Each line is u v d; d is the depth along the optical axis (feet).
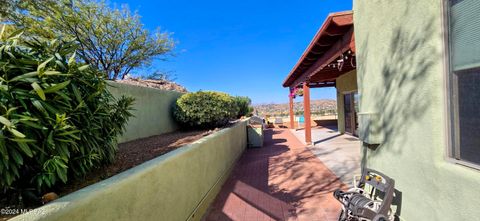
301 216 11.89
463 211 6.40
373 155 11.46
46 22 29.86
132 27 44.57
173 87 36.22
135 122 17.88
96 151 7.74
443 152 7.29
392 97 9.66
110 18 41.29
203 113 23.38
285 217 11.85
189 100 23.54
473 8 6.23
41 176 5.79
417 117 8.25
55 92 6.15
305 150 28.40
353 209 9.34
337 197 10.48
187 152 10.77
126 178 6.50
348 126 39.45
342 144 30.71
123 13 43.34
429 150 7.70
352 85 34.88
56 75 6.49
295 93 51.60
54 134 5.96
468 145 6.51
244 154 28.43
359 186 10.78
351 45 14.84
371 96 11.34
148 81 35.09
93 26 39.40
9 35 6.95
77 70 7.17
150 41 47.83
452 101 7.00
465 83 6.57
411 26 8.39
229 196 14.85
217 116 23.91
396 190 9.59
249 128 32.96
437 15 7.31
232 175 19.61
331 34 16.08
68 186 7.23
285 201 13.82
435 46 7.41
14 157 5.17
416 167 8.36
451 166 6.90
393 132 9.71
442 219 7.19
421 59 7.97
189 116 23.48
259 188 16.16
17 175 5.31
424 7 7.75
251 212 12.50
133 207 6.68
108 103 9.49
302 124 65.00
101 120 8.13
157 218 7.96
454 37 6.86
